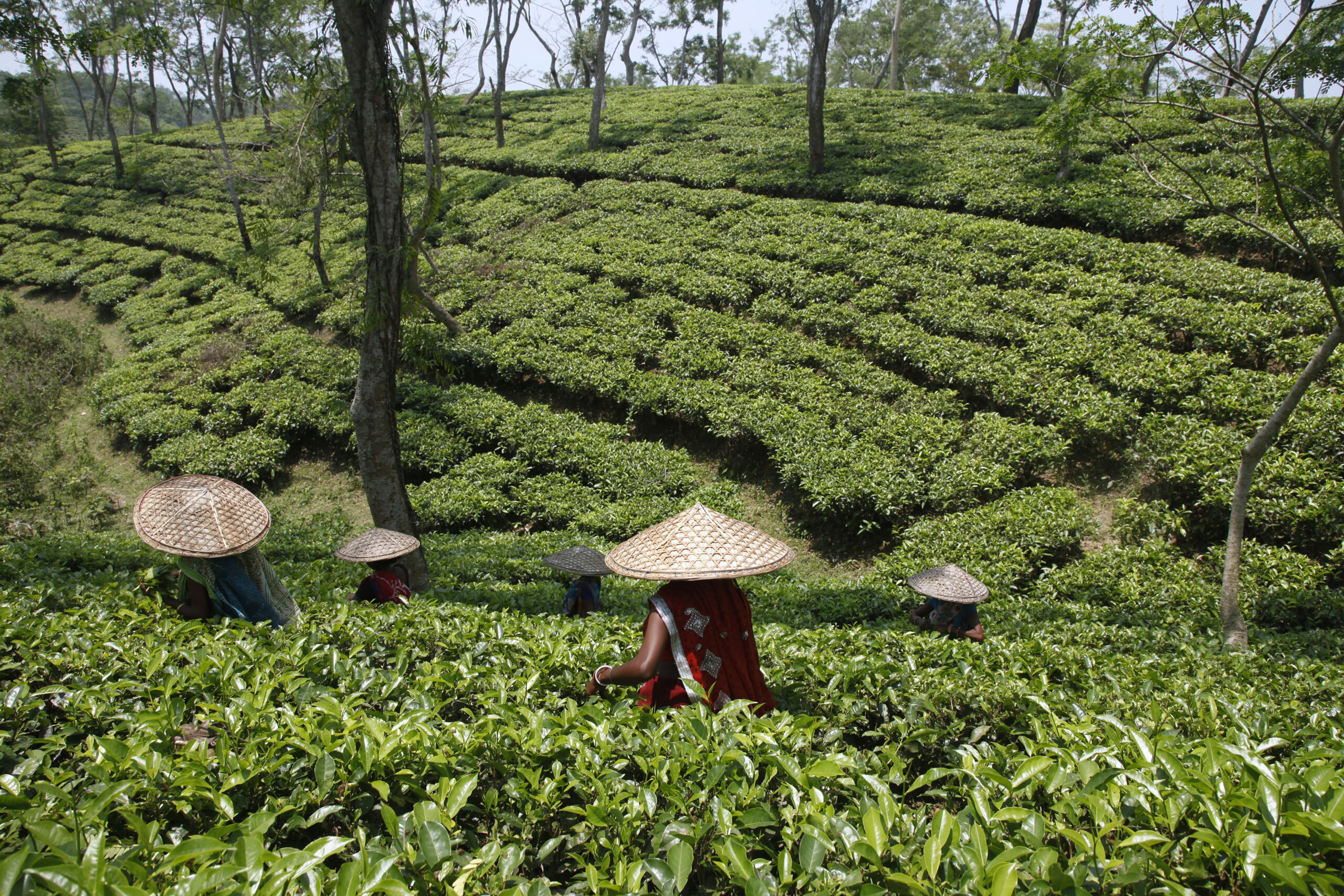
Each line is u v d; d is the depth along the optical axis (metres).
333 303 24.00
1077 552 12.23
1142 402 14.20
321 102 11.70
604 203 26.59
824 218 22.64
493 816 3.10
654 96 40.78
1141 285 16.77
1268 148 8.55
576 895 2.63
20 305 31.83
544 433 17.02
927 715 4.08
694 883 2.82
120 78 59.19
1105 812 2.54
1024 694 4.17
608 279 21.89
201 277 29.02
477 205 28.73
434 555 12.84
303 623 5.52
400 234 9.85
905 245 20.31
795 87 38.97
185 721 3.88
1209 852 2.40
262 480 18.48
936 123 29.70
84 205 38.25
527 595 9.55
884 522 13.52
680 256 22.17
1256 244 17.55
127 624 4.97
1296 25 8.05
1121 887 2.32
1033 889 2.23
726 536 3.70
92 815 2.49
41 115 45.00
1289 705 4.53
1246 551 11.00
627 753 3.19
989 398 15.43
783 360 17.58
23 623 4.83
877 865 2.35
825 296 19.22
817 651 5.22
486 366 19.69
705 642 3.64
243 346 23.19
